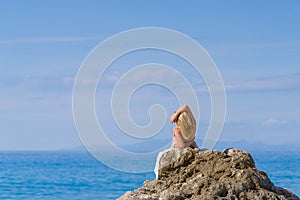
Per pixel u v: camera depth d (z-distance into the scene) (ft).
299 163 191.72
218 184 21.22
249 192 21.15
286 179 133.08
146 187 22.43
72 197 104.99
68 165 186.29
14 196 107.76
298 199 22.86
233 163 22.33
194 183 21.70
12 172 161.38
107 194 107.86
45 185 124.77
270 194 21.20
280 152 319.06
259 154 295.28
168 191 21.50
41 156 291.99
